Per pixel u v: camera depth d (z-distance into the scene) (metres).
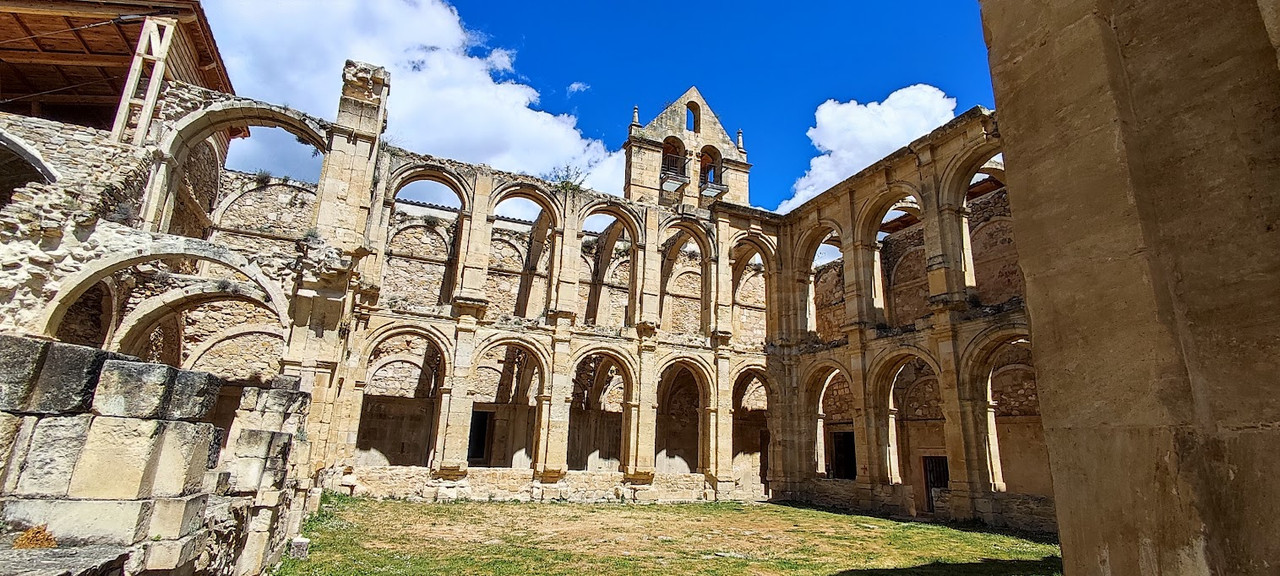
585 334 31.30
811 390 33.50
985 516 24.02
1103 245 3.28
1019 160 3.87
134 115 21.42
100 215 17.56
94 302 21.73
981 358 25.59
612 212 33.94
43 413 5.86
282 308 19.44
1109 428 3.12
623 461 31.17
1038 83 3.81
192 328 28.20
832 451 38.12
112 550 5.40
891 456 28.98
